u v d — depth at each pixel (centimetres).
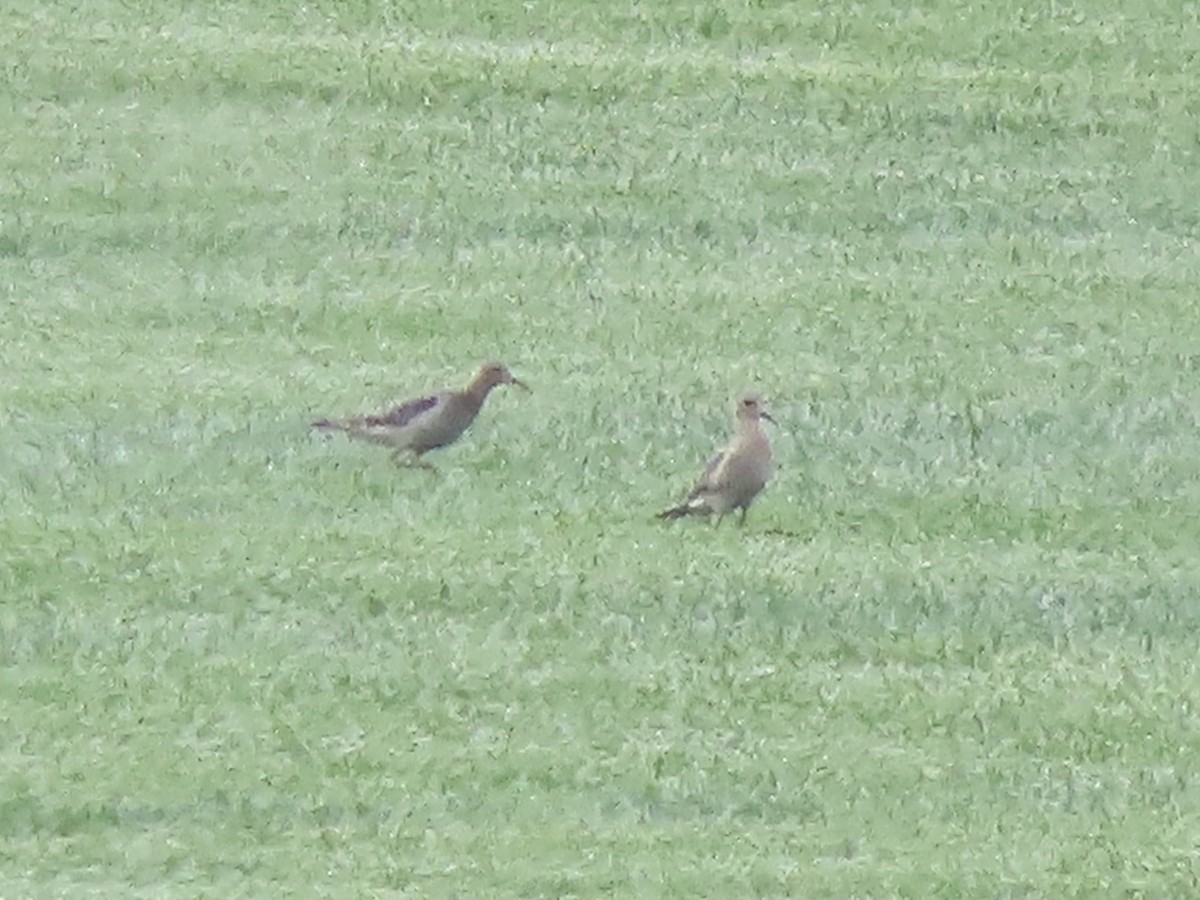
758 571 1764
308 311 2252
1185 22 2862
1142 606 1770
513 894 1437
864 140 2633
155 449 1939
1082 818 1538
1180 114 2700
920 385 2133
